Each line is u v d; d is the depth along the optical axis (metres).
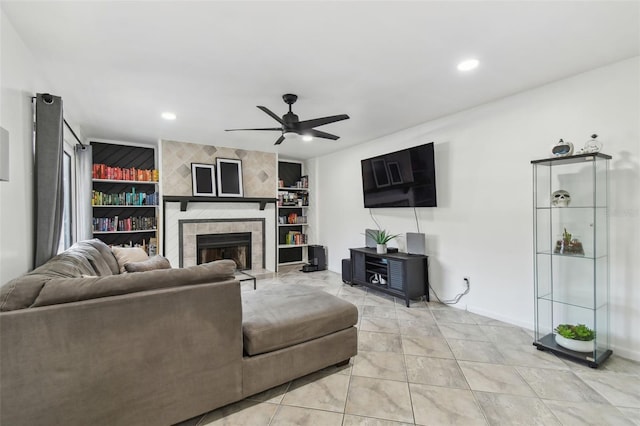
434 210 3.86
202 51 2.14
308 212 6.66
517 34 1.96
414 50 2.15
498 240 3.17
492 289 3.24
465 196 3.47
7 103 1.71
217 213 5.21
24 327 1.26
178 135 4.47
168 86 2.72
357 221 5.23
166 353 1.55
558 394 1.91
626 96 2.32
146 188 5.20
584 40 2.04
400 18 1.78
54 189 2.04
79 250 2.26
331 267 5.92
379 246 4.18
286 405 1.82
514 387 1.99
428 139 3.89
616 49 2.16
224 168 5.22
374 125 4.02
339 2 1.64
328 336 2.15
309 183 6.61
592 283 2.53
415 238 3.99
